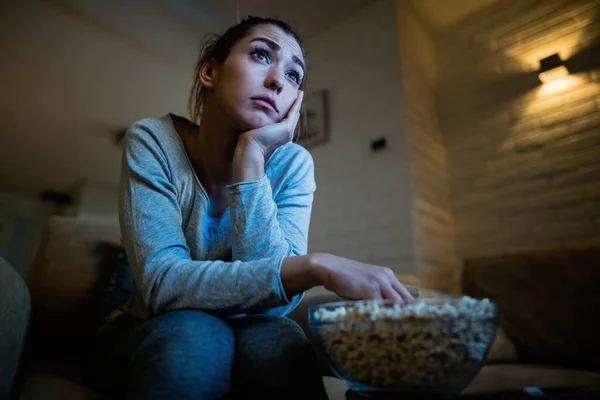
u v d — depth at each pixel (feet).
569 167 7.03
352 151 7.99
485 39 8.52
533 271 4.57
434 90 8.94
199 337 1.39
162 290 1.70
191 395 1.28
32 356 2.76
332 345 1.40
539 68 7.65
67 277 3.05
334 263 1.69
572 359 4.02
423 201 7.34
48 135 12.98
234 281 1.67
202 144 2.43
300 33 9.26
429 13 8.78
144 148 2.23
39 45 9.29
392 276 1.68
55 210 19.08
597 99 6.92
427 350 1.24
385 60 7.97
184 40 9.33
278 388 1.40
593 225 6.62
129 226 1.95
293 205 2.51
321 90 8.80
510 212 7.54
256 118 2.28
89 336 2.97
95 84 10.64
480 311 1.31
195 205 2.29
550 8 7.73
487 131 8.12
